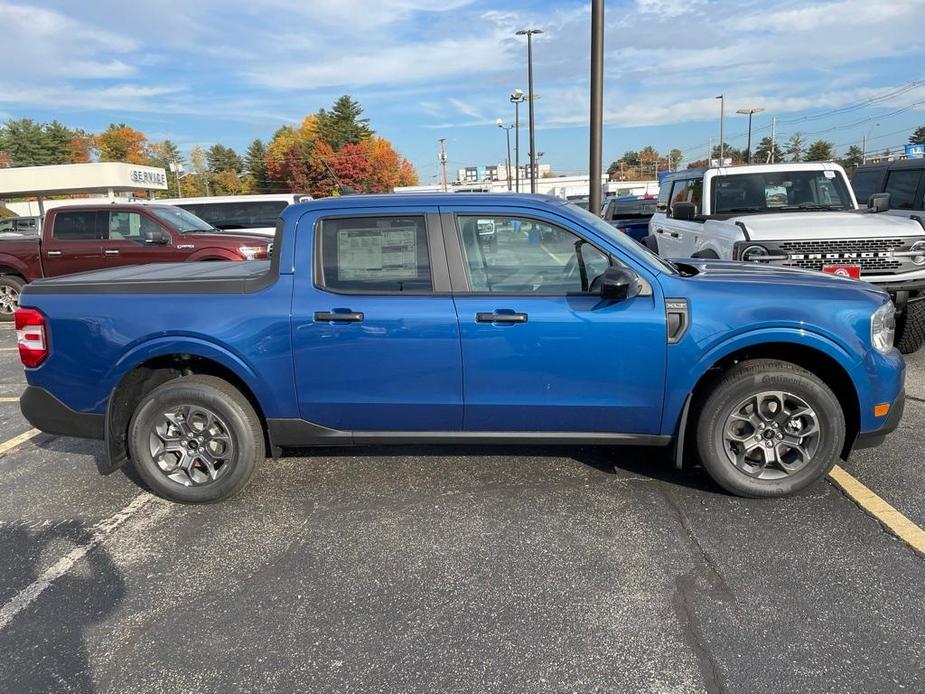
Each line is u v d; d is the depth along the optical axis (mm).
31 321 3891
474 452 4539
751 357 3766
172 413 3848
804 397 3580
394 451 4598
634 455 4422
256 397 3791
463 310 3598
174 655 2650
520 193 3961
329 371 3707
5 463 4695
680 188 9797
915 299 6469
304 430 3842
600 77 9258
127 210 10508
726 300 3551
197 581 3164
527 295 3605
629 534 3447
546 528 3539
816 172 8352
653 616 2791
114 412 3869
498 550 3344
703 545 3320
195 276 4051
